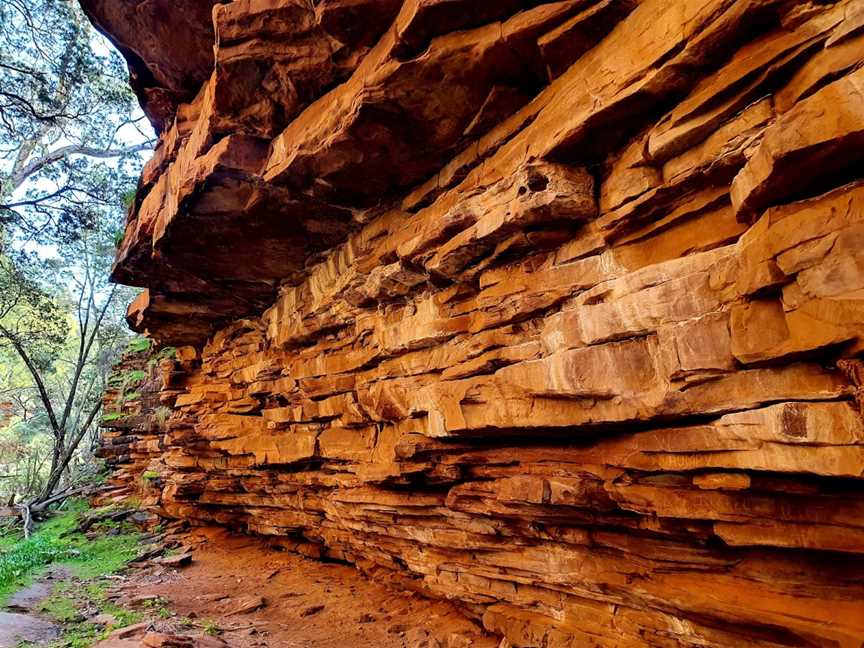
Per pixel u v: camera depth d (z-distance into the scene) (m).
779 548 4.45
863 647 3.90
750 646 4.71
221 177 8.02
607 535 5.88
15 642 7.65
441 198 7.19
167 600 10.12
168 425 16.36
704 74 4.46
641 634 5.65
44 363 29.25
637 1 4.78
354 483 9.80
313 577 11.45
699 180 4.58
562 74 5.58
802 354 3.62
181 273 11.71
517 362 6.16
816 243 3.47
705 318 4.23
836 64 3.59
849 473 3.41
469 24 5.55
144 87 10.24
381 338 8.69
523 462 6.49
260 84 7.20
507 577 7.09
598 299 5.26
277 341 12.02
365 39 6.41
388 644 7.75
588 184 5.48
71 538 16.42
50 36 20.45
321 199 8.25
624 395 4.86
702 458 4.46
